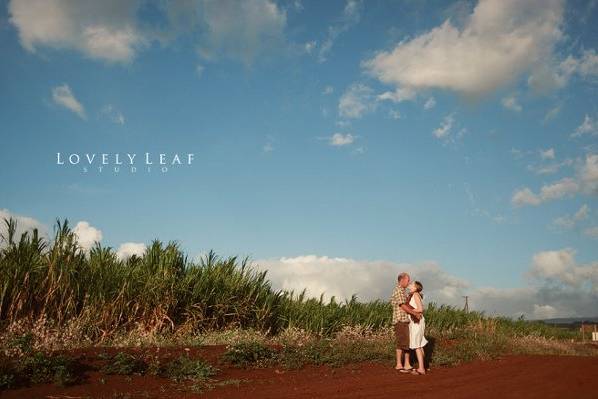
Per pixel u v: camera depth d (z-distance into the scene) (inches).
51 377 302.8
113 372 327.9
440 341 636.7
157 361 351.3
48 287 429.7
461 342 641.6
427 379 380.2
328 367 435.2
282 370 409.1
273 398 300.4
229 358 400.2
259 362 416.8
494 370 430.3
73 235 466.3
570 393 302.5
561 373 390.9
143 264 530.0
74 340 396.8
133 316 480.4
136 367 340.8
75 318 427.2
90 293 459.5
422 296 427.5
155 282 502.9
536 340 937.5
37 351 328.5
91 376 318.0
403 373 416.8
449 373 417.4
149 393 303.6
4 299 405.1
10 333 352.2
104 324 449.1
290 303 674.2
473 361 507.8
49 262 434.6
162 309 498.3
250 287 598.5
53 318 426.3
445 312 999.0
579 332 1633.9
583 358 515.8
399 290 429.4
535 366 447.8
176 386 326.3
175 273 536.1
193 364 364.5
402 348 425.7
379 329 746.8
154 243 558.6
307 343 520.1
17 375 295.3
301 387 342.0
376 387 341.1
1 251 425.7
